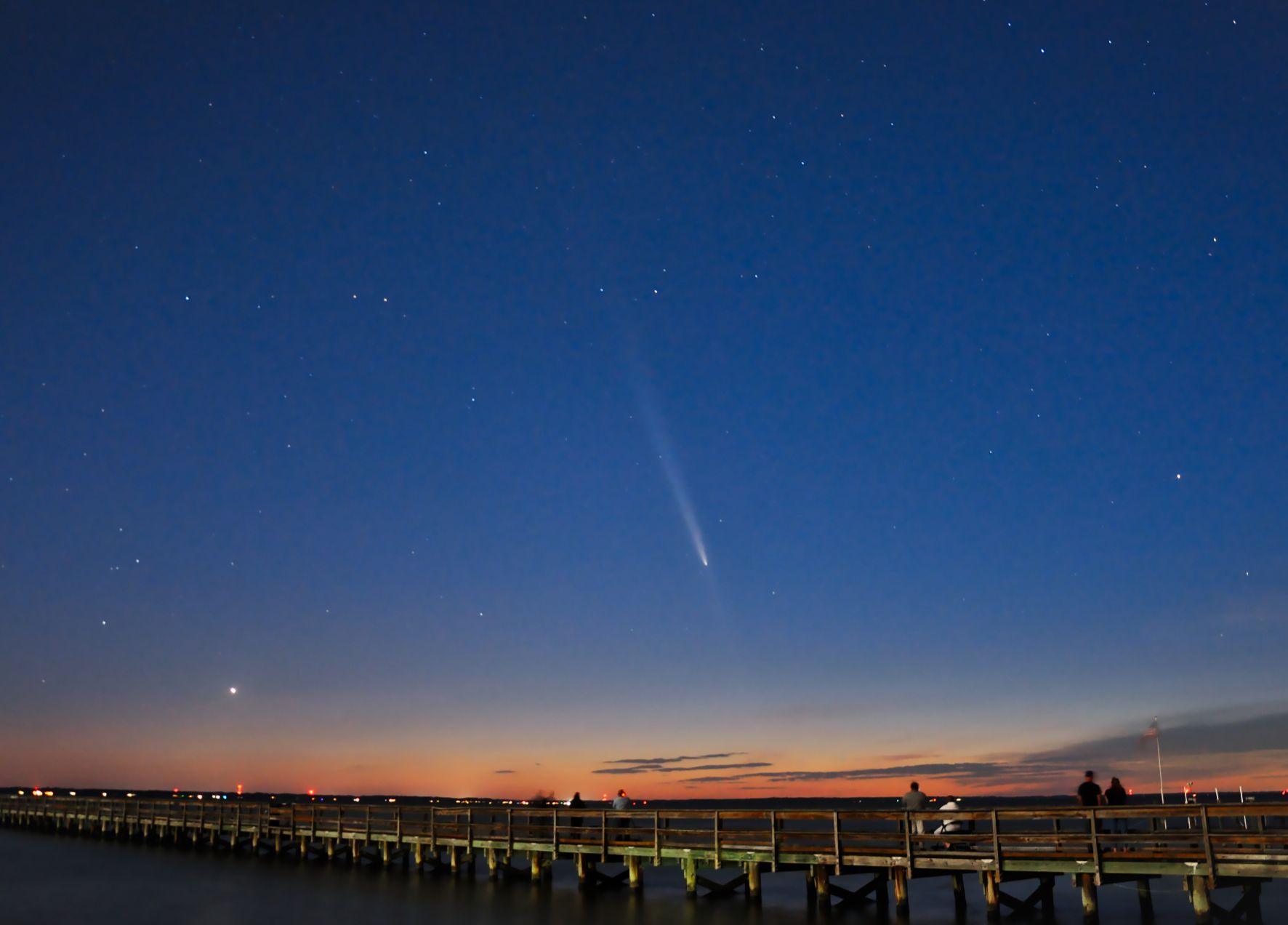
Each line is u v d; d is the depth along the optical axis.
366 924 28.70
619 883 37.44
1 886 37.50
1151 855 22.72
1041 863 24.28
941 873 28.08
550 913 30.19
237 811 51.62
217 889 35.94
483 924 28.38
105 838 59.28
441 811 40.03
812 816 28.91
